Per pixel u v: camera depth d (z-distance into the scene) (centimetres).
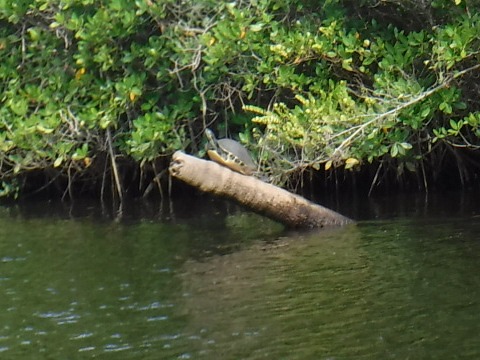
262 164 1673
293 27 1764
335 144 1616
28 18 1884
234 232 1645
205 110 1777
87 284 1357
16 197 2031
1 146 1833
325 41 1653
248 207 1619
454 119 1770
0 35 1925
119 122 1911
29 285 1364
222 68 1734
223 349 1092
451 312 1175
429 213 1717
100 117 1834
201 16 1780
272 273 1365
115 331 1164
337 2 1741
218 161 1623
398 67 1631
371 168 1959
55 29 1880
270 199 1614
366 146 1608
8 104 1842
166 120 1803
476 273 1315
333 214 1658
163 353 1089
